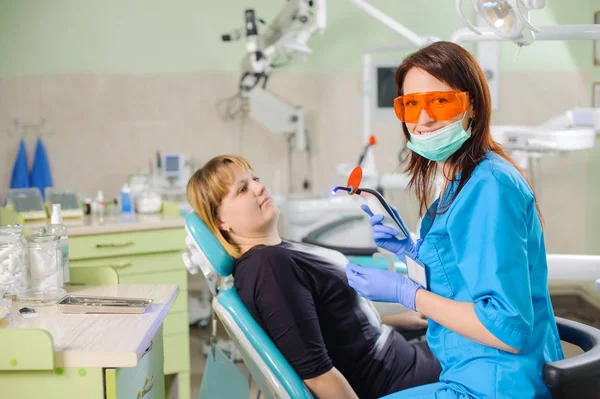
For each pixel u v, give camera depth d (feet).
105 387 4.56
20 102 13.44
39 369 4.49
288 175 14.30
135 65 13.73
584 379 4.33
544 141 10.06
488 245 4.34
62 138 13.61
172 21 13.74
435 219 4.80
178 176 12.98
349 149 14.42
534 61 14.42
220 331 13.04
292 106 13.69
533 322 4.53
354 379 6.04
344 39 14.19
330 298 5.97
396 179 11.91
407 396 4.94
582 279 7.82
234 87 13.98
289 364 5.42
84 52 13.53
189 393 9.78
